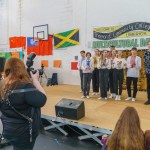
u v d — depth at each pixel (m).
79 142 3.60
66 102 3.85
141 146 1.43
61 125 3.92
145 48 6.28
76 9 7.53
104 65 5.11
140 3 6.32
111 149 1.48
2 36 9.65
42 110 4.27
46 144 3.51
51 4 8.11
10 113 1.69
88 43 7.36
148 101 4.63
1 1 9.50
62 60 8.01
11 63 1.71
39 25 8.48
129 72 4.95
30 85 1.67
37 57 8.62
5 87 1.68
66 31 7.82
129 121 1.48
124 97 5.39
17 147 1.75
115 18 6.77
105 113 4.01
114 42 6.83
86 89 5.36
